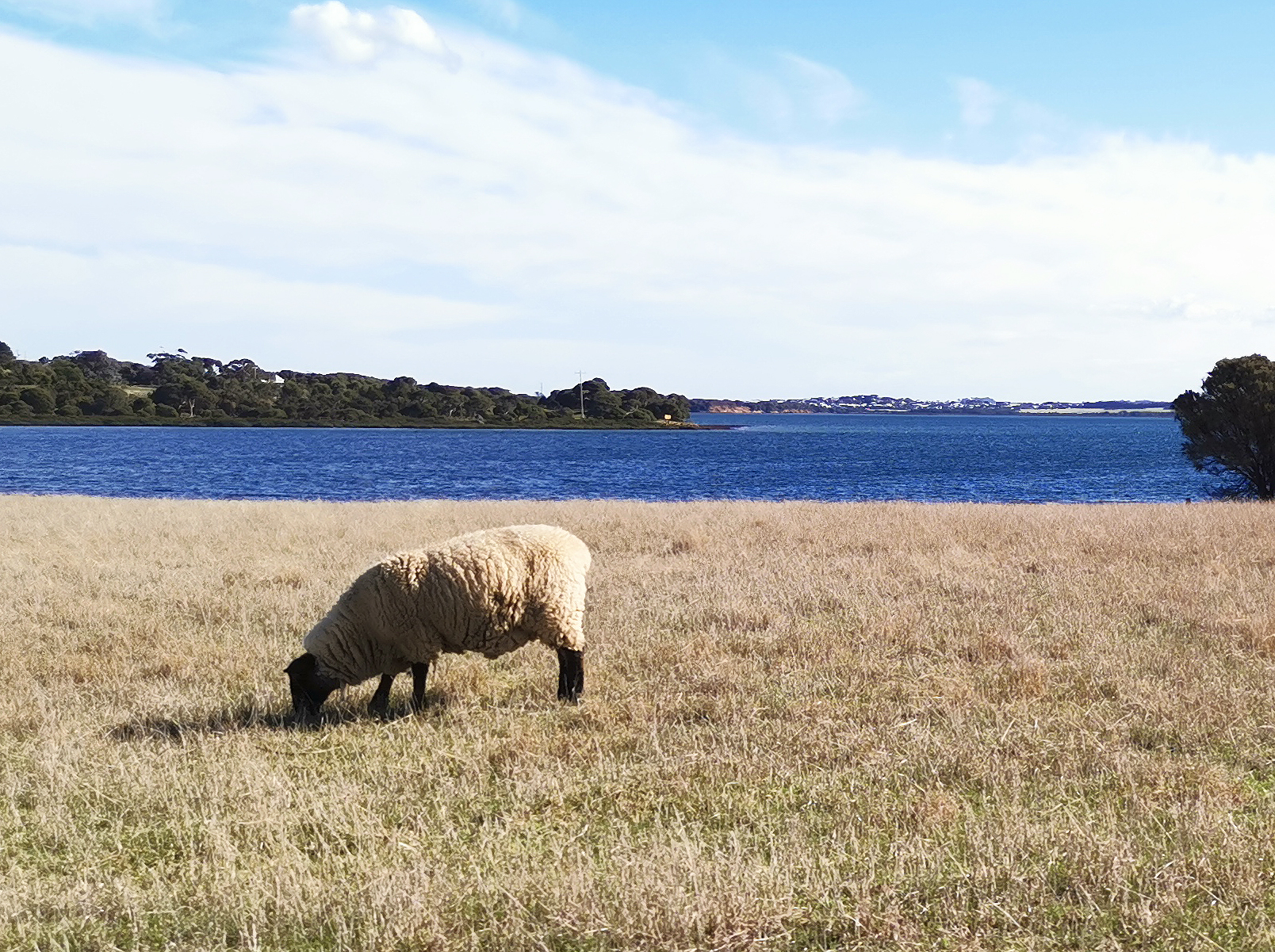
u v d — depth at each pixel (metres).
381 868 4.66
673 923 4.02
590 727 6.95
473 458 80.38
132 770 6.06
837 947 3.96
